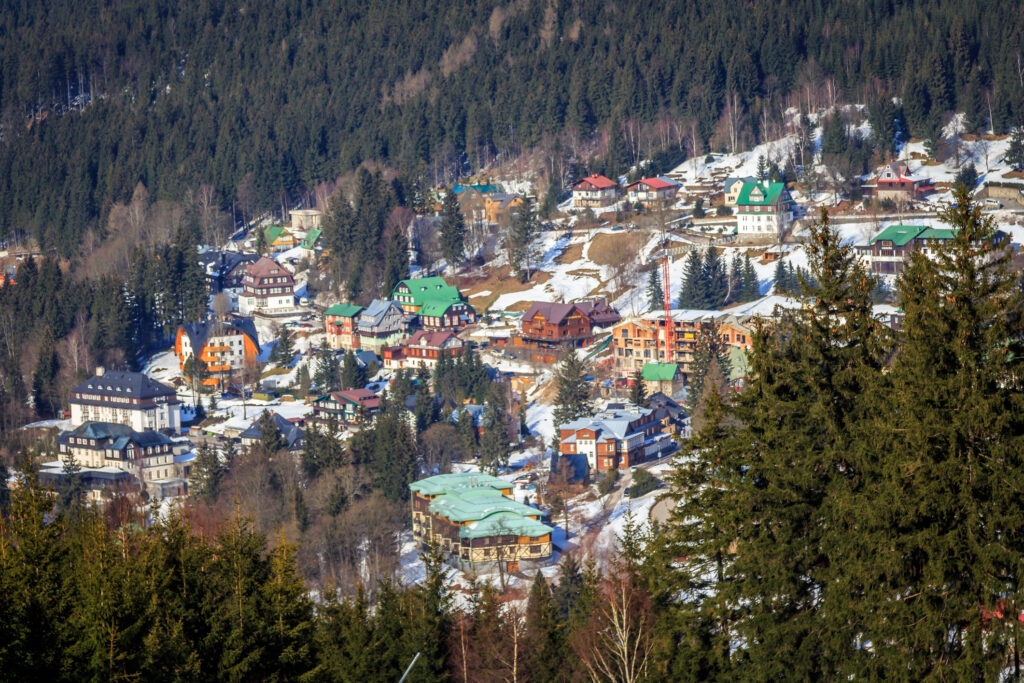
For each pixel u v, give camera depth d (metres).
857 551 83.81
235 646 91.94
